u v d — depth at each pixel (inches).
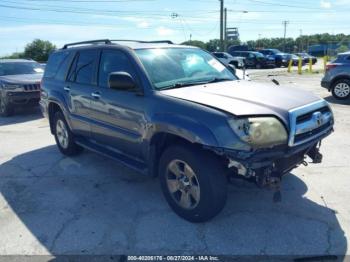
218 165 136.2
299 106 137.9
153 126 149.3
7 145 285.7
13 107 406.0
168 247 133.2
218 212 141.0
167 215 155.8
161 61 172.1
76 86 209.6
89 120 199.9
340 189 174.9
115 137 180.5
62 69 231.8
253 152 124.0
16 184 200.1
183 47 194.1
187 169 142.9
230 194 172.1
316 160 156.3
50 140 295.3
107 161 230.8
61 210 165.8
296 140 133.8
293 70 1081.4
